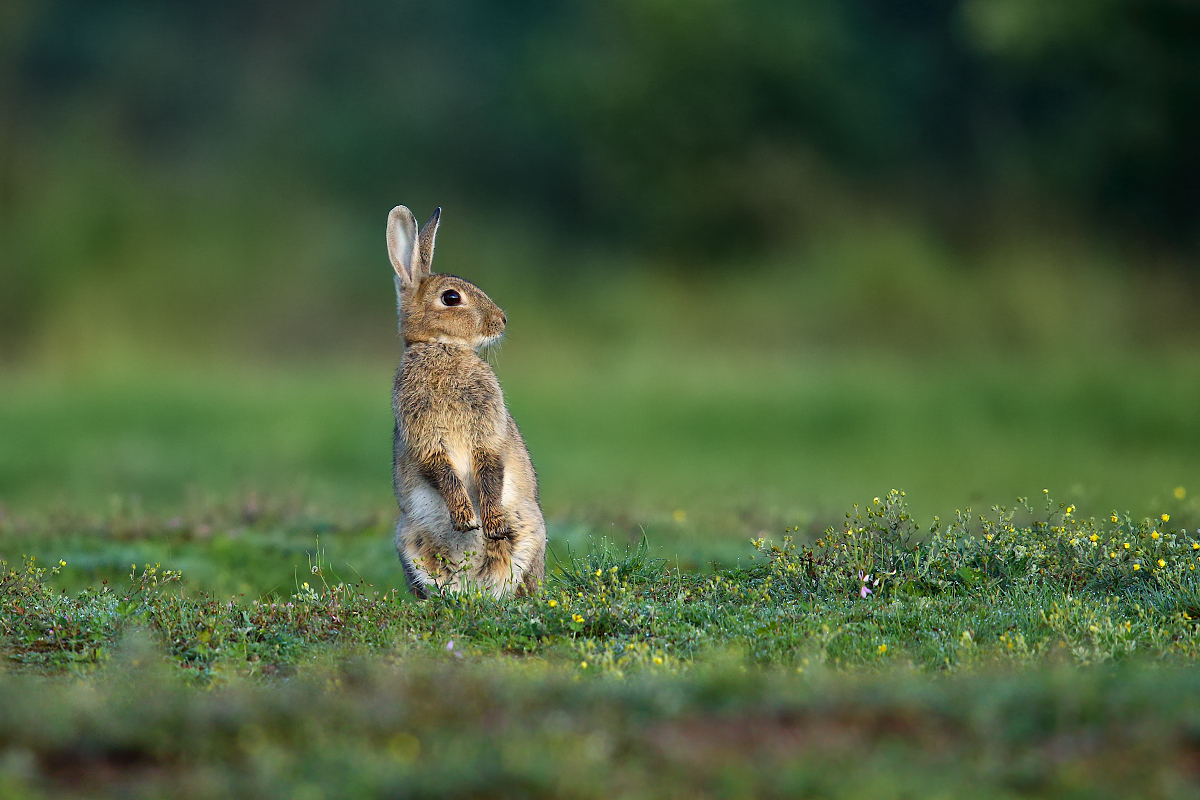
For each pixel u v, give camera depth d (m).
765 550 12.18
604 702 6.99
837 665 8.70
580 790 5.95
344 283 55.53
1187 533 13.03
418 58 64.38
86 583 13.14
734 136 55.91
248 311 53.72
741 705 6.97
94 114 58.78
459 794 5.96
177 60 62.28
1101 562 11.20
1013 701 6.86
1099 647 8.84
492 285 53.97
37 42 60.91
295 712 6.90
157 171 58.94
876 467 29.39
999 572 11.30
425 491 11.44
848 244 52.94
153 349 50.09
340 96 62.81
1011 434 33.91
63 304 51.41
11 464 28.28
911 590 11.00
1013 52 48.97
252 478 25.33
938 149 58.38
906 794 5.96
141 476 27.30
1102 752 6.39
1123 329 48.62
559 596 10.50
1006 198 54.53
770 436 33.97
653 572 11.59
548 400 38.09
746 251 56.00
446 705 7.02
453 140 62.34
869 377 40.94
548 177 61.56
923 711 6.84
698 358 46.81
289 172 59.97
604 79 56.81
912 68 58.88
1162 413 34.78
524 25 65.19
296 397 38.12
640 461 30.45
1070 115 54.69
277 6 64.06
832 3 59.34
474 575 11.26
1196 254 51.59
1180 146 50.00
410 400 11.42
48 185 55.72
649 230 56.66
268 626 10.05
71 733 6.64
